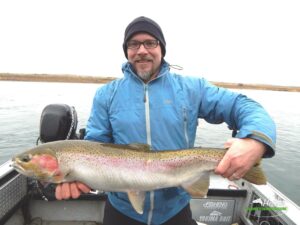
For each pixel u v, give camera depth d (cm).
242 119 84
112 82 101
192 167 87
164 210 94
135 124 91
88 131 99
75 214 147
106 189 91
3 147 329
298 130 514
